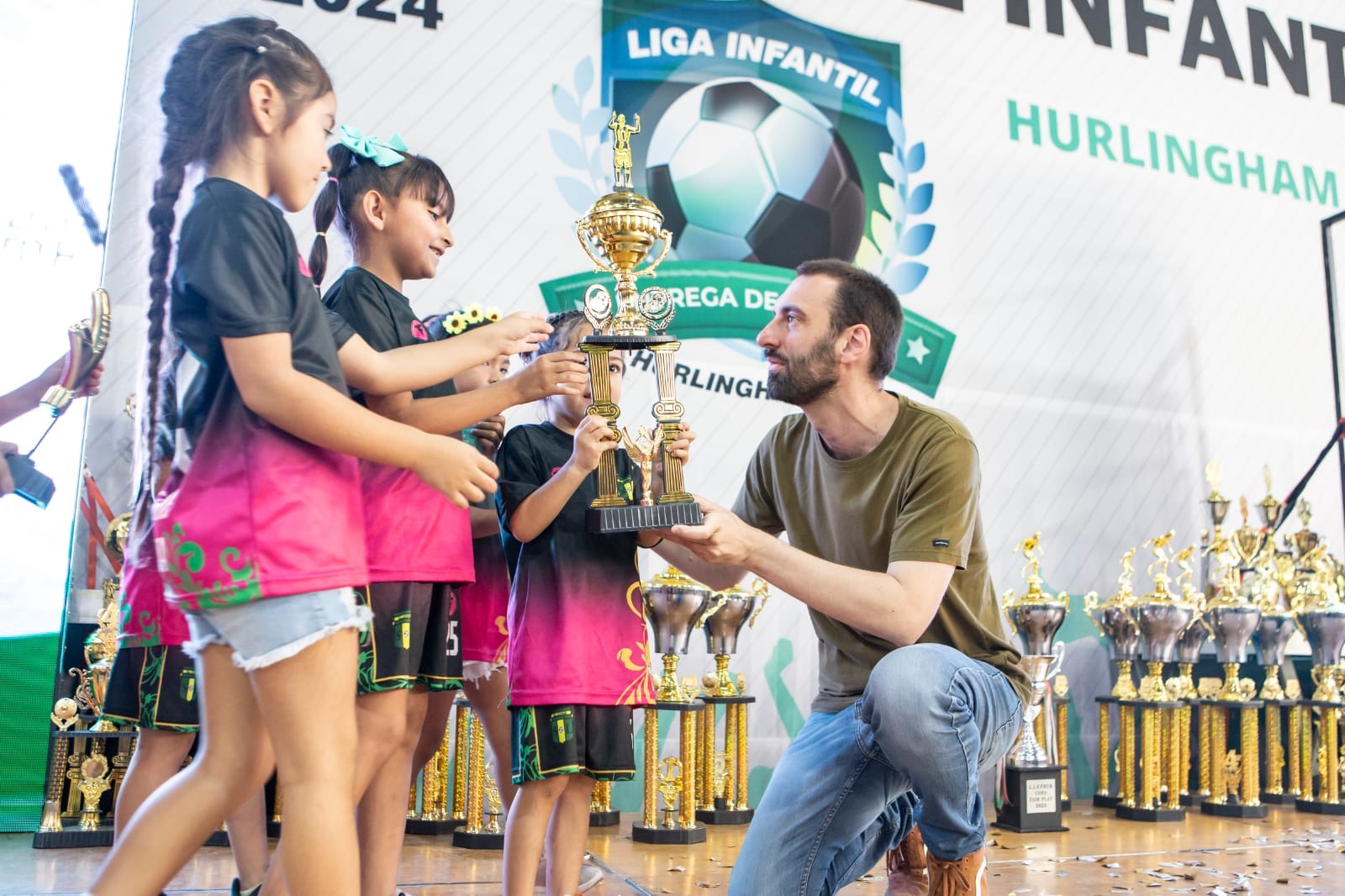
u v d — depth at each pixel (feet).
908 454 6.51
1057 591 14.98
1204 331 16.57
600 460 6.40
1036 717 12.27
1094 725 14.73
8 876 8.24
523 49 13.78
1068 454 15.39
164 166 5.76
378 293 6.77
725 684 11.66
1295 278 17.34
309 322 4.71
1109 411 15.74
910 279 15.06
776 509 7.59
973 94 15.87
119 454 11.39
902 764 5.87
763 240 14.42
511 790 8.39
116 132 11.84
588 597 7.05
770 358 6.77
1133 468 15.72
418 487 6.50
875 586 6.00
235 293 4.40
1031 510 15.05
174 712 6.77
